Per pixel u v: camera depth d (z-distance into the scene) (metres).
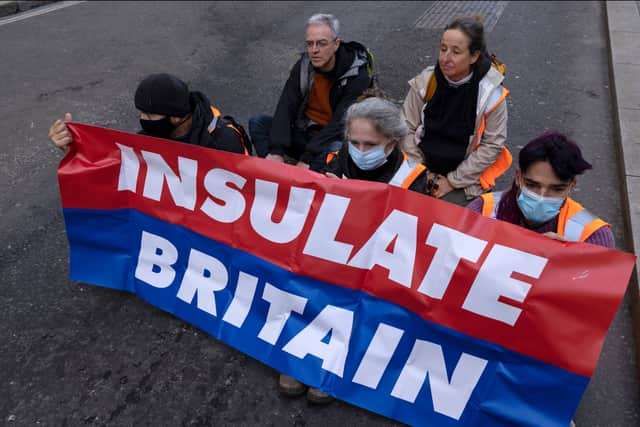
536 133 5.11
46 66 6.32
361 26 7.80
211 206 2.86
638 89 5.57
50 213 4.08
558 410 2.25
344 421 2.65
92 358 2.96
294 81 3.98
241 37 7.36
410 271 2.44
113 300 3.32
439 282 2.38
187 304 3.02
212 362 2.96
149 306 3.29
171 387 2.82
